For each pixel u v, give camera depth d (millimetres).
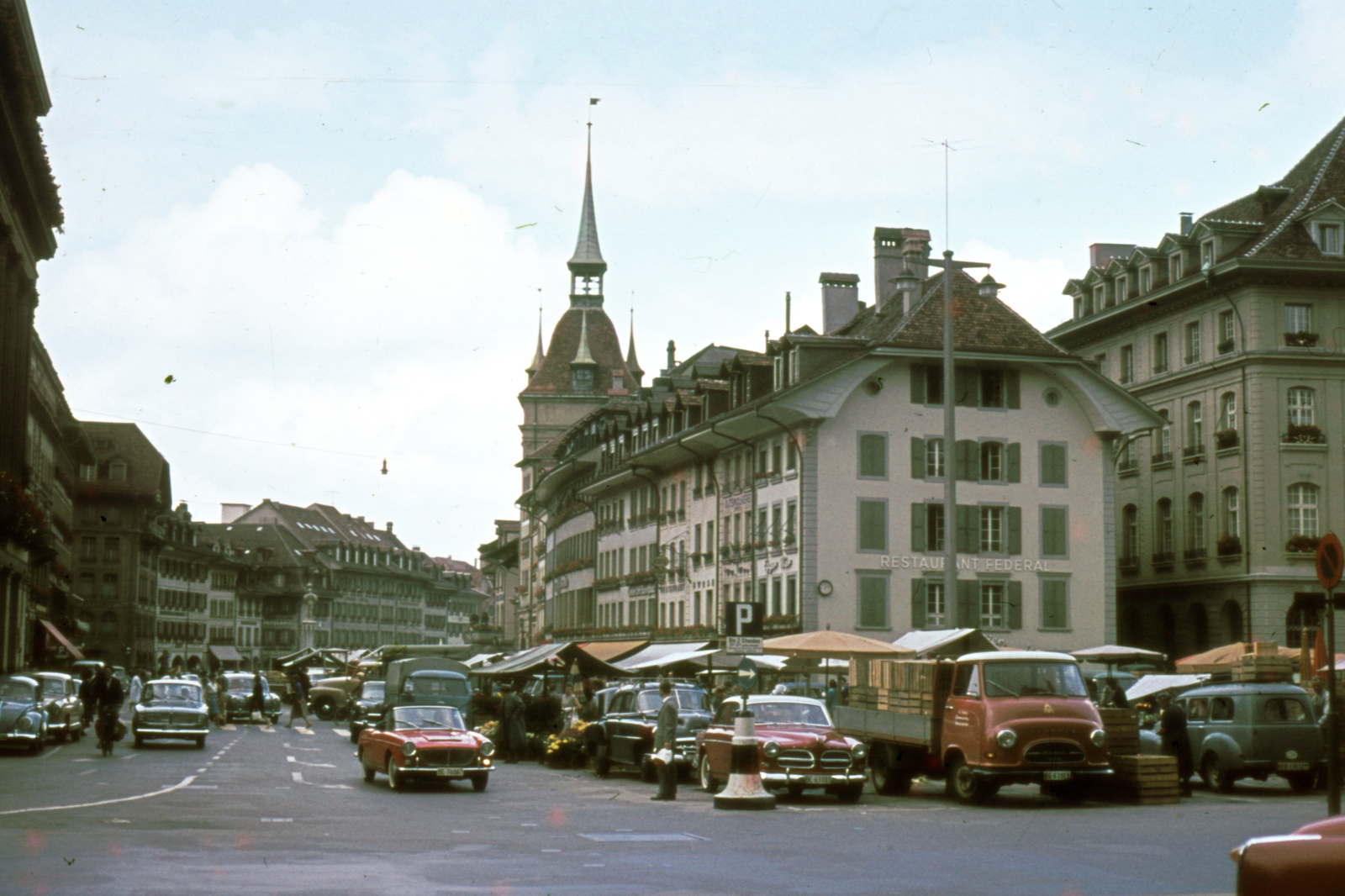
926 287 71312
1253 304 68375
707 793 31000
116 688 43062
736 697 31109
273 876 15688
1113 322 78500
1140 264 76375
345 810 25281
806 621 64438
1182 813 25672
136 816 22891
